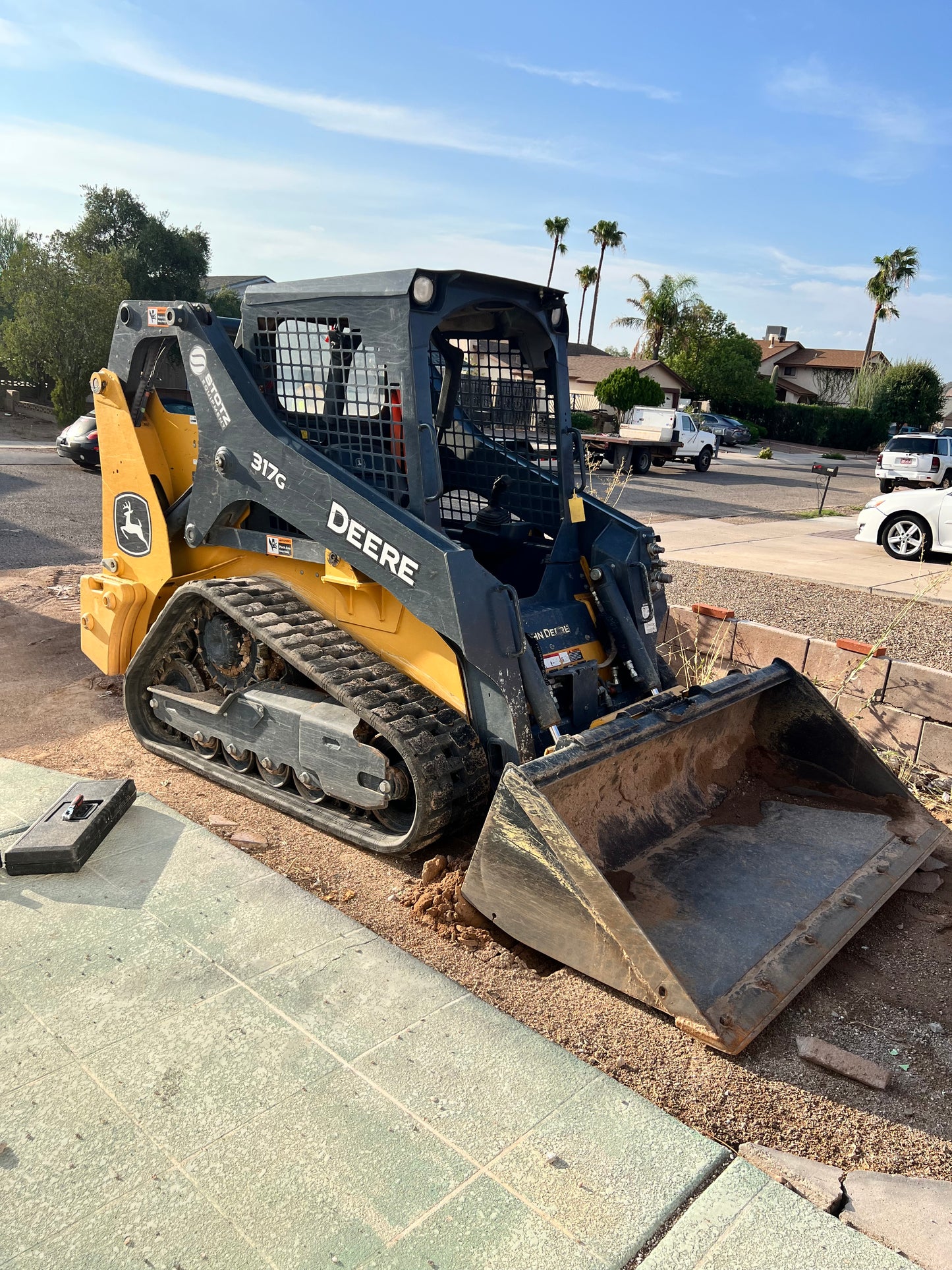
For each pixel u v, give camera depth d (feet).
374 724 12.62
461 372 16.49
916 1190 8.24
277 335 14.30
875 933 12.60
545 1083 9.28
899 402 180.65
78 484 51.93
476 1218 7.69
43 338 79.51
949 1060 10.18
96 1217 7.62
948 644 24.22
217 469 14.89
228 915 12.00
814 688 14.51
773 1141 8.87
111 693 20.79
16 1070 9.20
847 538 46.57
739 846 13.12
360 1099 8.96
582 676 14.15
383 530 12.74
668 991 9.75
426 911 12.43
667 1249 7.46
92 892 12.48
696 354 169.99
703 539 44.52
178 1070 9.26
